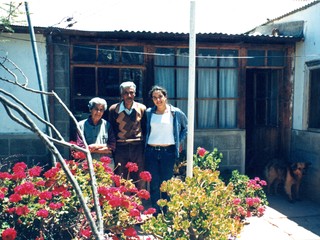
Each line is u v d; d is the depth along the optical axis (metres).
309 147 5.70
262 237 4.12
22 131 5.38
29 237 2.84
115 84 5.64
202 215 2.95
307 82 5.76
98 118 4.01
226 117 6.10
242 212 4.44
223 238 2.85
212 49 5.95
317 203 5.49
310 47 5.68
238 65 6.05
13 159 5.35
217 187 3.28
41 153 5.41
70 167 3.07
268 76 6.84
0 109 5.30
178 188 3.14
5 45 5.25
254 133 7.44
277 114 6.51
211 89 6.03
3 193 2.87
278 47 6.11
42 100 4.97
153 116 4.17
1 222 2.79
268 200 5.66
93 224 1.52
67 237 3.03
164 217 3.13
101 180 3.12
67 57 5.42
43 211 2.66
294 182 5.57
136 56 5.68
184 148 5.76
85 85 5.56
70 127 5.47
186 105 5.97
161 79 5.83
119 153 4.19
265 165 6.39
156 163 4.16
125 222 2.88
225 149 6.01
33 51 4.85
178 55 5.85
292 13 6.15
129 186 3.22
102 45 5.56
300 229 4.39
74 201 2.93
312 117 5.71
